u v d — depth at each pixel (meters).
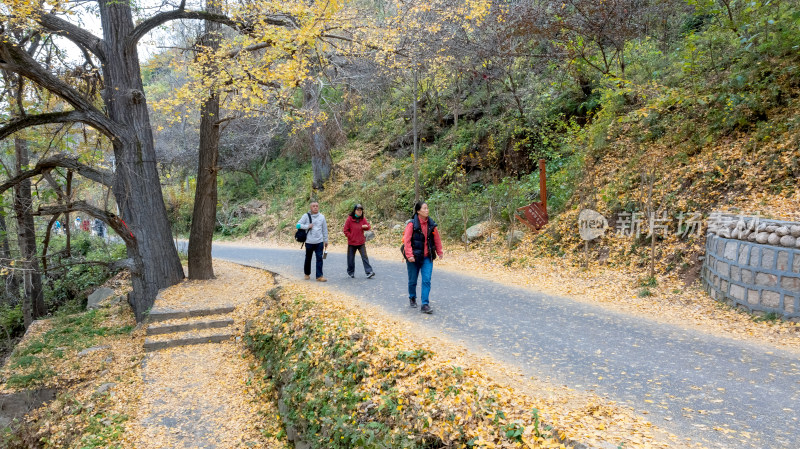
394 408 4.07
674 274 7.31
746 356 4.48
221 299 8.85
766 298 5.43
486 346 5.16
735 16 10.72
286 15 8.27
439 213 14.85
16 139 11.30
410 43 10.29
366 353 5.10
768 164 7.79
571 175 12.02
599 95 13.95
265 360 6.57
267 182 26.39
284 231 19.69
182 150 25.33
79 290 14.95
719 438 3.01
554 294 7.48
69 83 10.03
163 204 10.05
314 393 5.08
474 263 10.66
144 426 5.38
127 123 9.45
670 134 10.19
